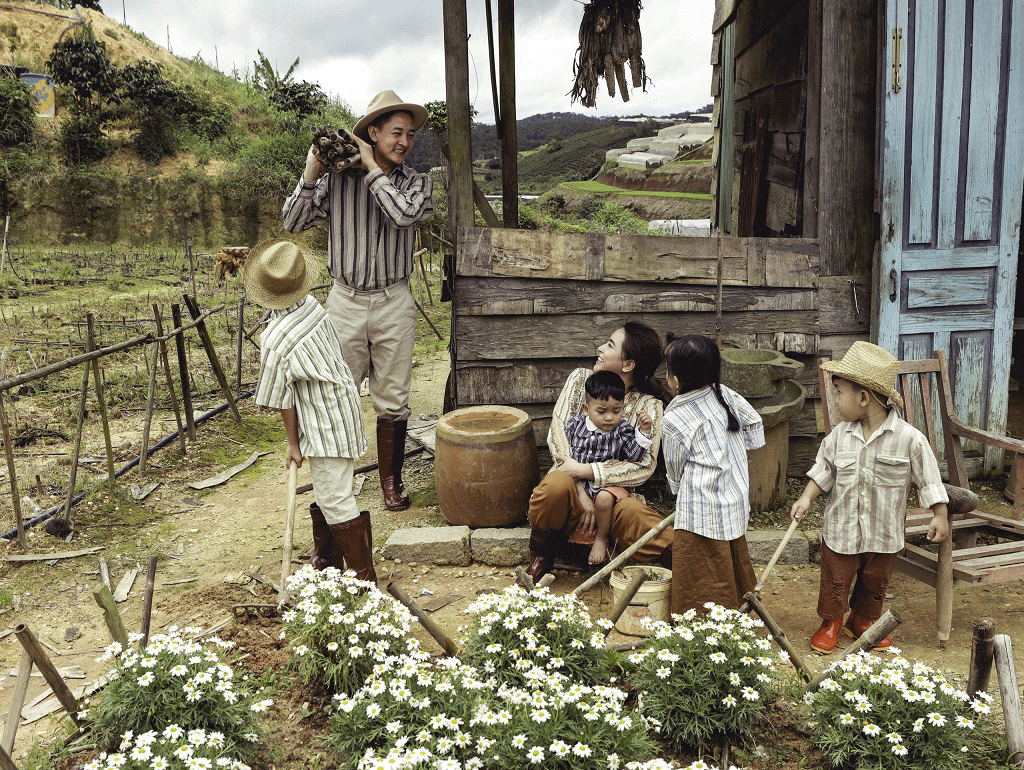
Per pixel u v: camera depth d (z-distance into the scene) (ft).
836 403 12.66
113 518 15.80
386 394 16.02
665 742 8.77
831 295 16.26
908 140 15.53
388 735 7.75
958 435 13.97
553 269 15.29
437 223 51.52
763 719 8.86
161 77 95.14
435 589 12.99
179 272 56.59
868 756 7.89
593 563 12.60
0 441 20.04
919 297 16.14
